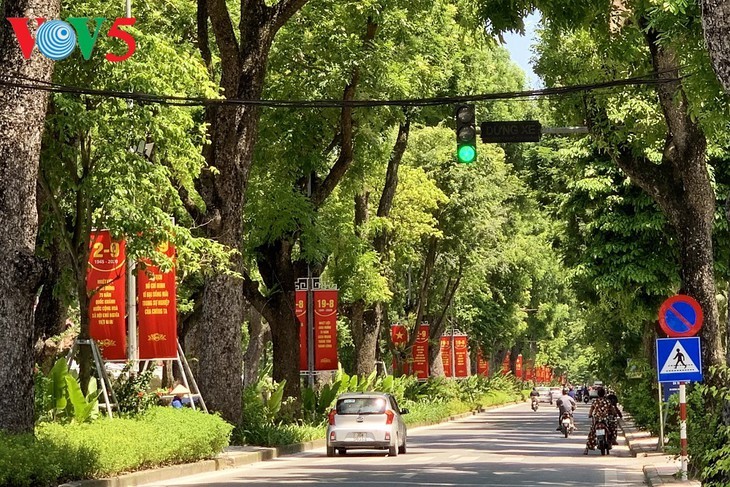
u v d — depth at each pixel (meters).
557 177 49.84
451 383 86.38
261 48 36.16
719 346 27.88
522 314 105.81
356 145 48.00
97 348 28.64
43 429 24.42
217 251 31.11
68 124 27.02
